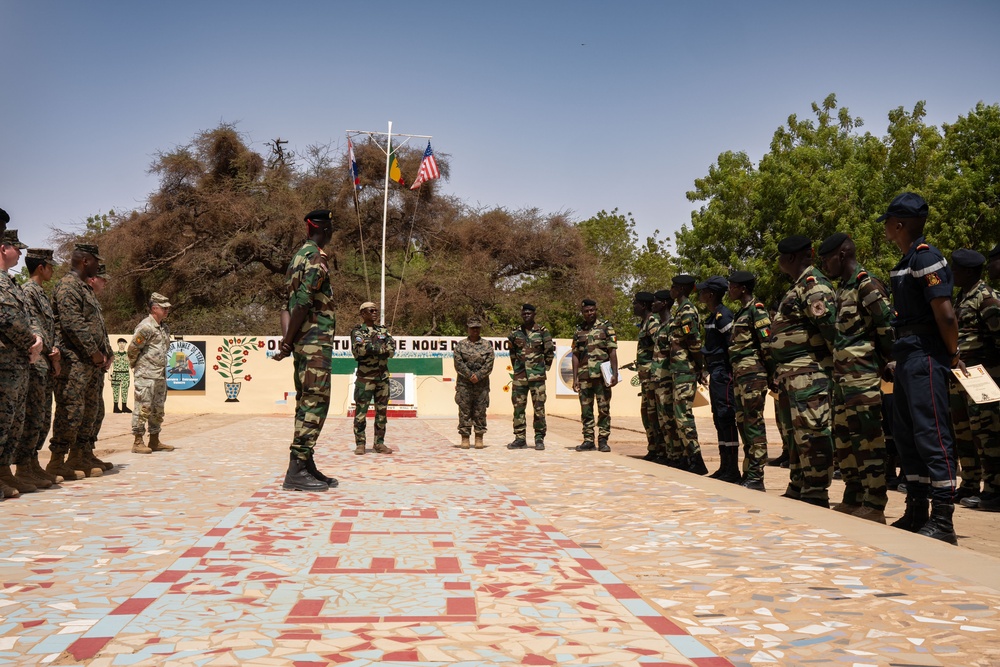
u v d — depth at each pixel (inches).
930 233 1092.5
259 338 854.5
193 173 1371.8
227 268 1360.7
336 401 831.7
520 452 427.5
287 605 135.3
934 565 165.2
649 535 198.7
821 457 261.0
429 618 129.2
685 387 362.0
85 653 111.3
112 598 138.3
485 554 175.6
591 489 280.5
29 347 243.1
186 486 276.2
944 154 1125.1
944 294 202.7
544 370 454.9
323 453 411.2
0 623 124.2
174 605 134.5
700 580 154.2
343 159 1418.6
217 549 176.4
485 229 1444.4
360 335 407.5
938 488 205.5
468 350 454.6
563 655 112.4
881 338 238.8
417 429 619.8
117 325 1369.3
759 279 1149.7
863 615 130.9
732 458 345.7
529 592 145.1
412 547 181.5
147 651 112.5
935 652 113.5
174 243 1338.6
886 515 265.3
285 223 1344.7
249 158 1408.7
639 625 126.1
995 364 290.5
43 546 178.1
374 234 1432.1
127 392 832.3
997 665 108.6
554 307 1423.5
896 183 1151.0
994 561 168.9
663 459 406.6
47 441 495.5
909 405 211.3
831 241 245.9
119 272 1317.7
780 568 163.3
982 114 1179.3
